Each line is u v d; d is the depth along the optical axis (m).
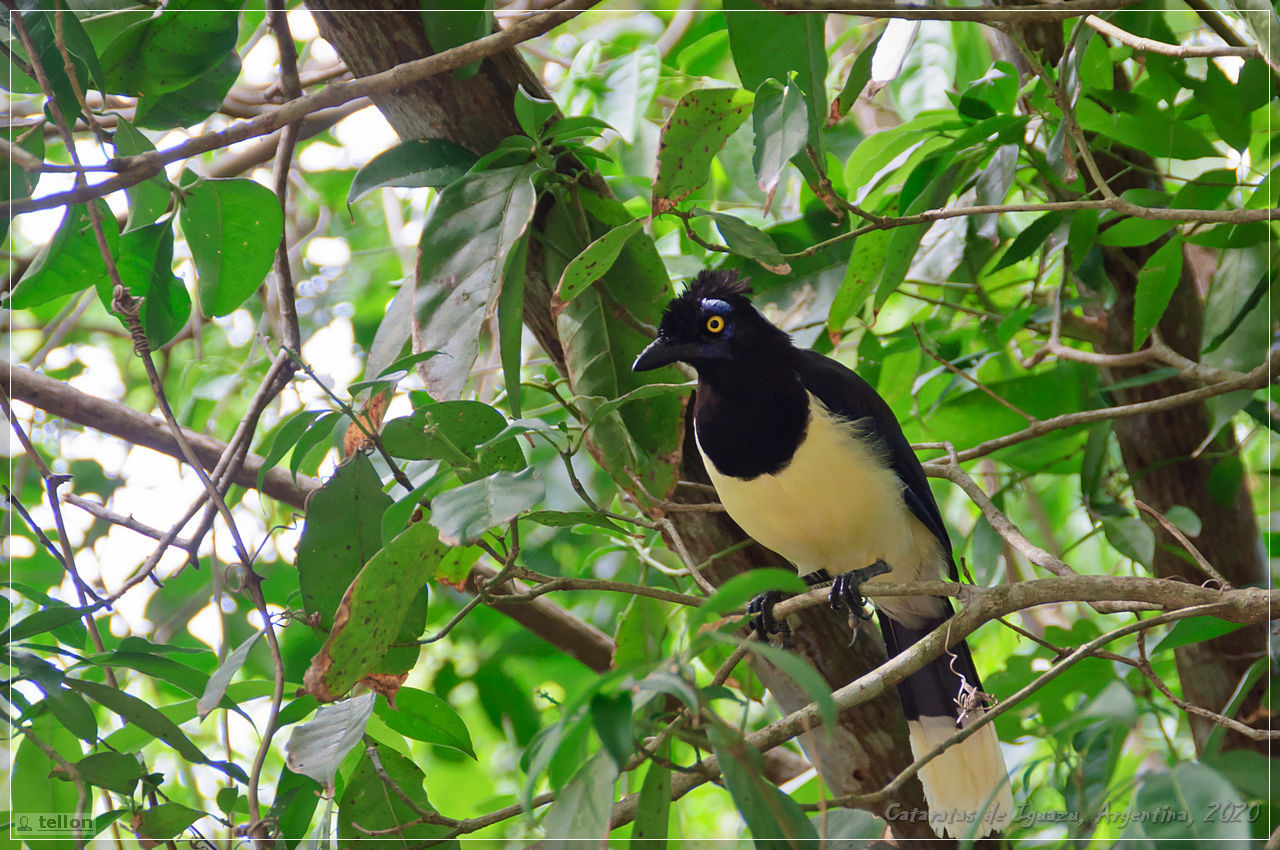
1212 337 8.08
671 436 7.41
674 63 12.43
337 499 6.20
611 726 3.99
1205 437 9.18
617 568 11.83
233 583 7.77
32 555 11.09
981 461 12.42
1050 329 10.17
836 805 5.89
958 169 7.96
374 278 13.45
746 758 4.22
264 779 11.77
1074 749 6.29
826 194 6.42
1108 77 8.22
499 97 7.57
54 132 9.10
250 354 11.59
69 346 13.12
